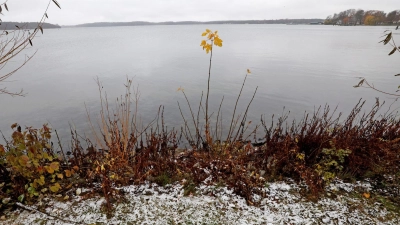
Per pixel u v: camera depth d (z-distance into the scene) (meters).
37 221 2.78
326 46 46.91
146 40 72.25
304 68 23.25
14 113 11.25
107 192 3.10
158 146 3.98
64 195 3.21
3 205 2.97
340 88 15.75
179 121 9.70
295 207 3.06
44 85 16.75
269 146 4.01
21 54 36.66
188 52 38.69
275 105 12.33
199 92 14.78
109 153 3.82
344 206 3.08
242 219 2.88
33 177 3.15
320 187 3.31
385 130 4.04
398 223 2.80
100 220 2.82
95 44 59.12
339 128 4.04
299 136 3.98
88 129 8.77
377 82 17.33
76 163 3.62
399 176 3.53
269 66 24.61
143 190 3.35
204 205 3.10
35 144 3.02
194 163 3.88
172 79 18.73
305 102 12.88
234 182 3.39
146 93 14.50
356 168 3.53
